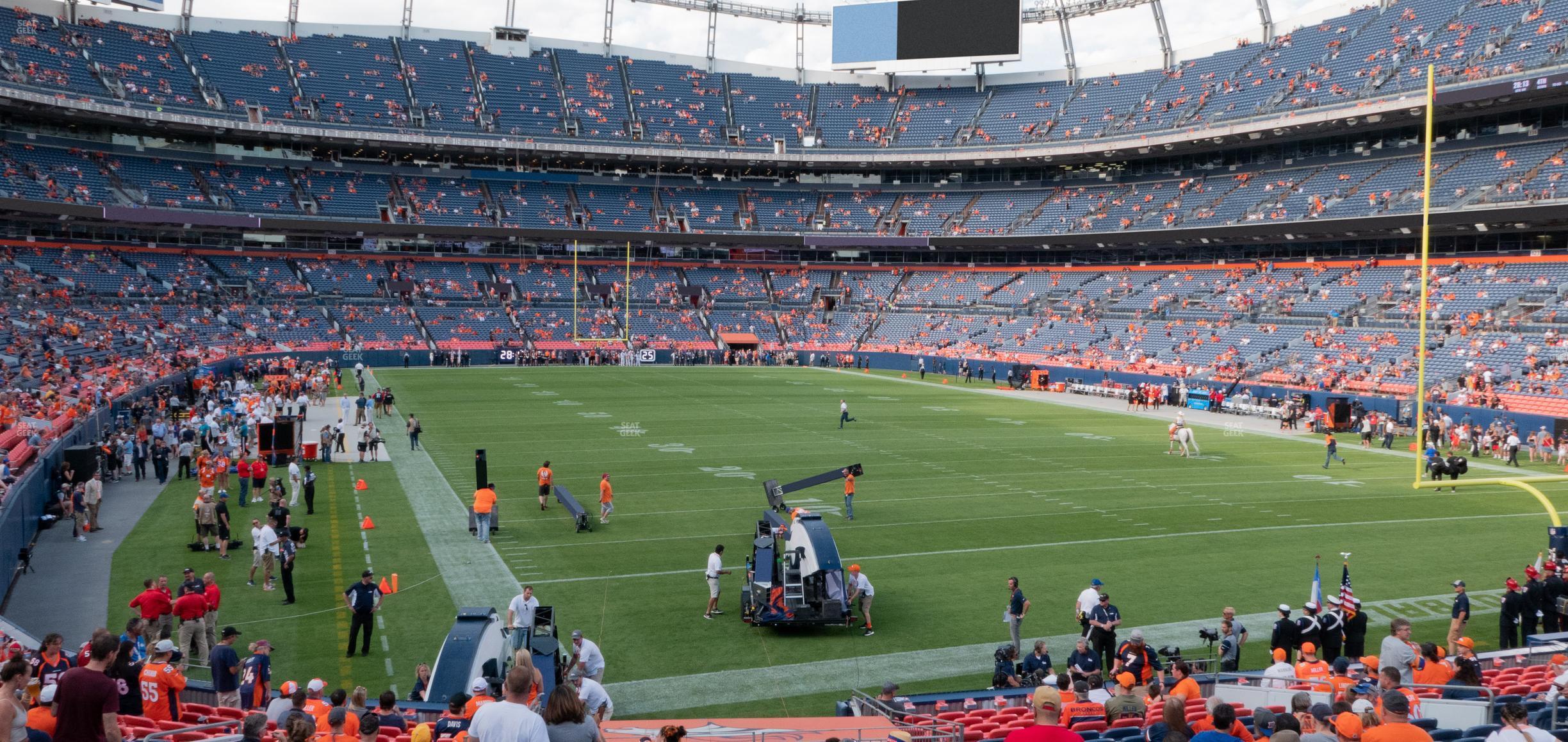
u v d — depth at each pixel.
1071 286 86.62
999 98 97.06
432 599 21.48
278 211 81.50
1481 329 57.09
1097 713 12.80
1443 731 10.90
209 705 13.96
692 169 98.56
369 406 50.16
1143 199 84.31
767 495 28.91
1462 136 67.25
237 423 43.03
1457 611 18.06
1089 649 16.06
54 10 78.62
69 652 17.75
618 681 17.20
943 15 92.75
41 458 27.62
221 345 70.25
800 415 53.72
